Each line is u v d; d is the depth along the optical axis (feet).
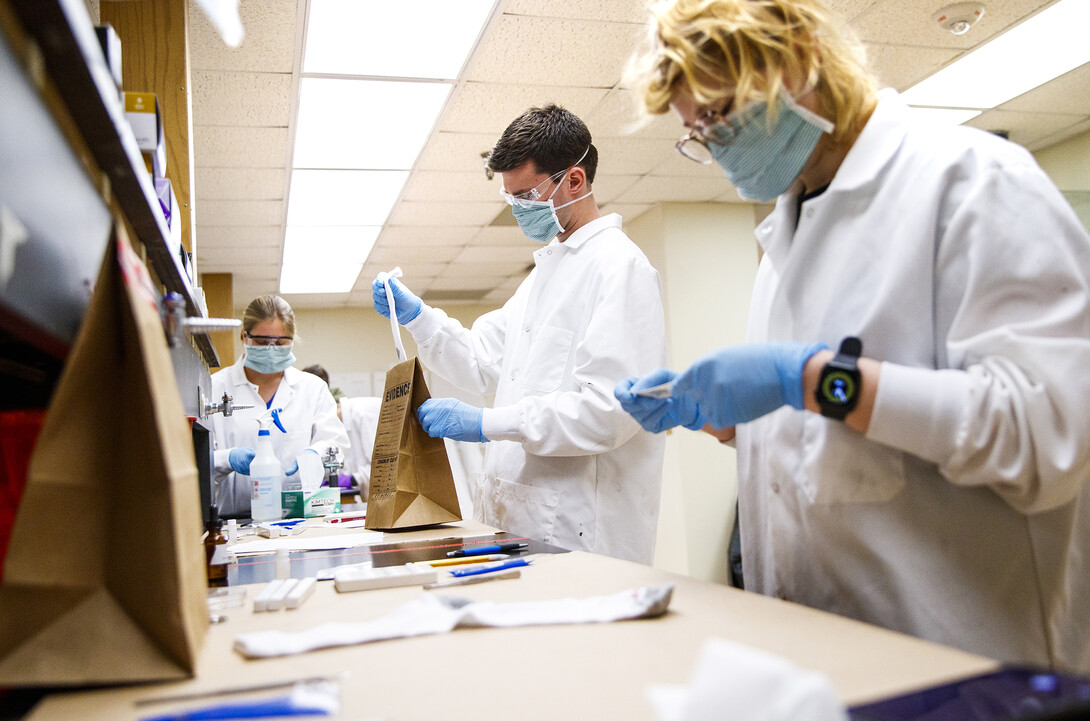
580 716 1.48
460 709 1.53
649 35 2.90
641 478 5.24
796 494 3.12
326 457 8.13
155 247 3.30
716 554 15.03
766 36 2.65
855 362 2.54
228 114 10.24
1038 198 2.54
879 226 2.89
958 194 2.72
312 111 10.29
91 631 1.69
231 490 7.68
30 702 1.68
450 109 10.50
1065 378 2.27
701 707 1.00
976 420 2.35
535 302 5.78
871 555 2.81
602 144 12.21
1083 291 2.40
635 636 2.00
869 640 1.90
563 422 4.70
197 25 7.98
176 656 1.73
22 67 1.47
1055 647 2.70
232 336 17.71
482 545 3.76
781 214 3.42
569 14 8.37
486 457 6.01
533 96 10.30
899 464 2.77
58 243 1.73
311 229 15.60
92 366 1.71
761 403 2.73
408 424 4.77
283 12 7.96
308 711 1.50
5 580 1.60
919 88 10.93
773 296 3.29
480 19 8.43
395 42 8.75
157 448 1.70
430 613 2.17
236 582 3.05
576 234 5.60
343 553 3.78
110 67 2.28
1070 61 10.21
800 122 2.85
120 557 1.73
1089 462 2.30
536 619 2.16
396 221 15.42
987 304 2.52
